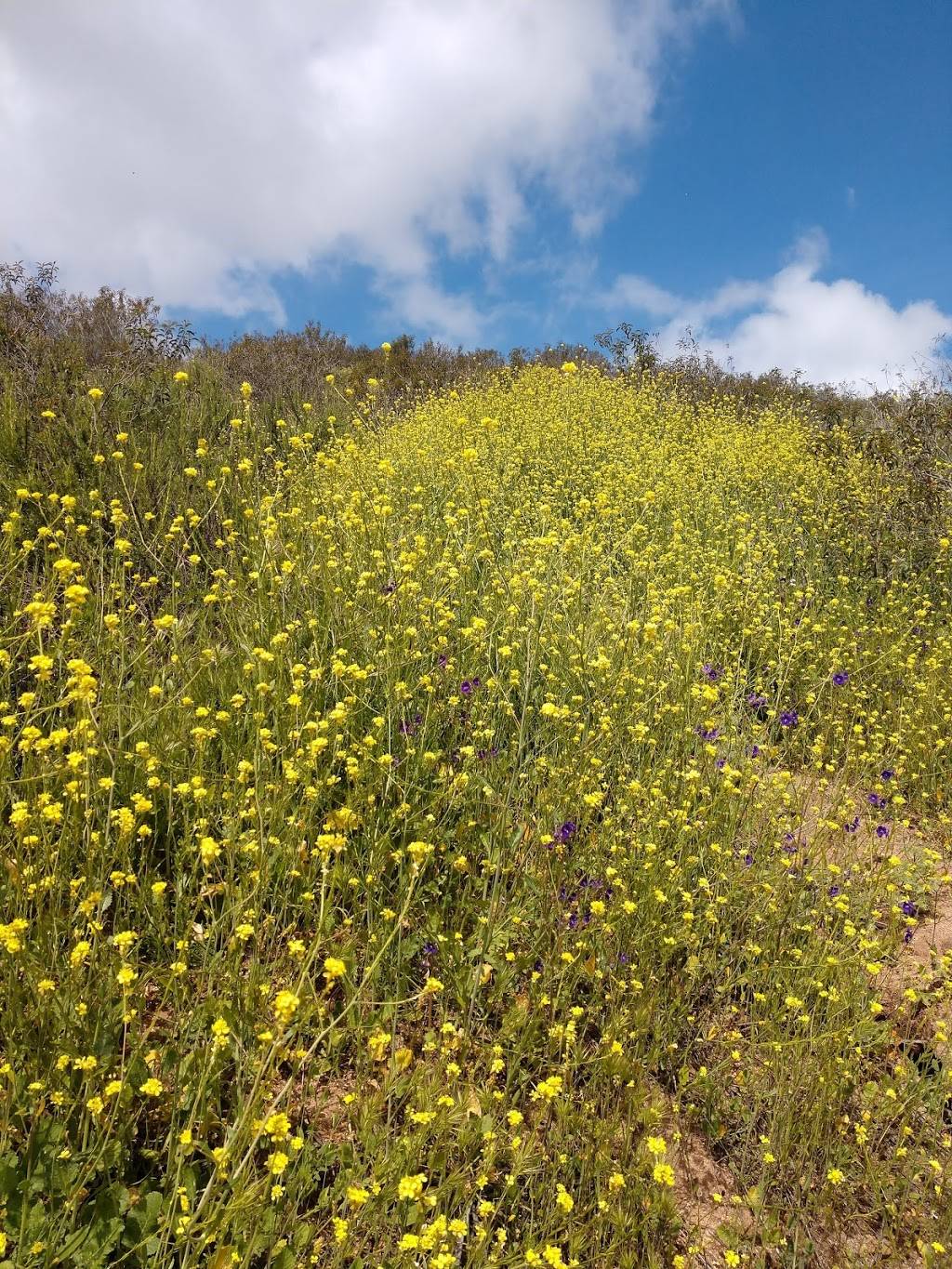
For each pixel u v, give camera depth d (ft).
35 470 16.69
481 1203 6.11
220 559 15.53
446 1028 7.01
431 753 9.55
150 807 7.63
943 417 28.63
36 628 8.39
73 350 24.27
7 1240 5.38
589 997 8.87
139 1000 6.98
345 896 8.47
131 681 10.72
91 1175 5.67
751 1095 8.28
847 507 27.30
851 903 10.58
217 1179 5.41
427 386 46.62
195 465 19.49
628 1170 6.95
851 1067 8.41
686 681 12.89
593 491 24.36
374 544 14.73
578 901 9.14
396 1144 6.29
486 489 21.20
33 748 7.72
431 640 12.48
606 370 51.16
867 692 16.85
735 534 23.29
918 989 9.39
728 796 11.04
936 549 24.00
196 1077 6.47
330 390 35.81
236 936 7.00
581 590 15.19
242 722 10.43
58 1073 6.21
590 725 12.08
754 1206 7.30
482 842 10.01
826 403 44.86
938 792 14.21
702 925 9.40
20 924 6.04
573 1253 6.30
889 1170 7.75
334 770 10.19
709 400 44.98
